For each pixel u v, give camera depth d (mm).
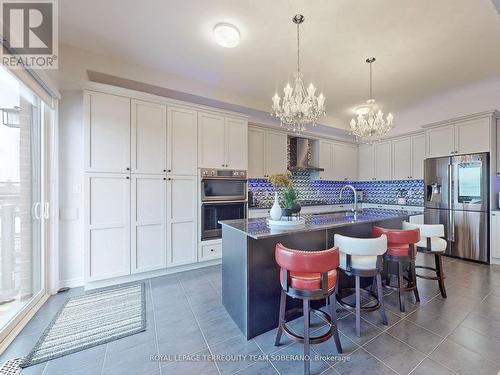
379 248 1843
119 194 2762
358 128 3119
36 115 2406
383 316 1962
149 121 2945
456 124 3799
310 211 4922
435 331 1859
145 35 2369
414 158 4699
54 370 1496
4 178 1940
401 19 2109
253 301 1824
